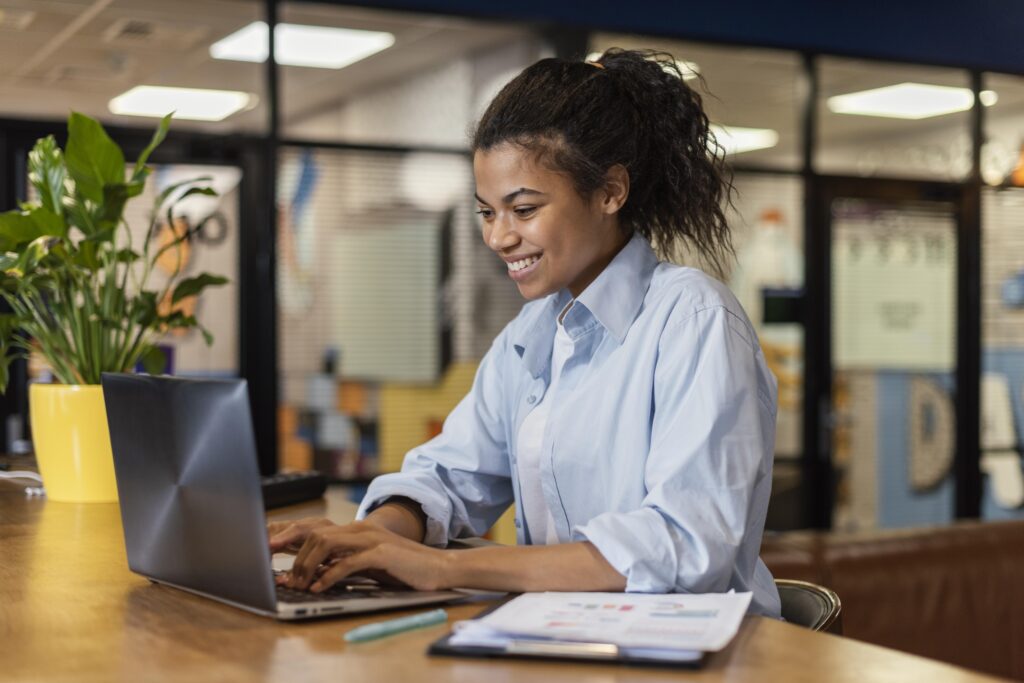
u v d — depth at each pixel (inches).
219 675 42.8
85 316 92.9
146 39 189.6
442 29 206.1
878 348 241.8
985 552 114.6
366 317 207.8
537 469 67.7
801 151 231.5
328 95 201.5
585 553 54.1
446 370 213.5
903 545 112.3
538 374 68.4
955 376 248.4
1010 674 113.4
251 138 197.3
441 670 42.9
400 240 209.0
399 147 206.7
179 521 54.2
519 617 47.0
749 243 229.0
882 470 242.7
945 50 239.9
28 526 78.0
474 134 63.9
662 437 58.1
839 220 236.8
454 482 72.0
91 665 44.4
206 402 50.7
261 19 195.5
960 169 245.8
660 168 65.5
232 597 52.0
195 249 196.5
